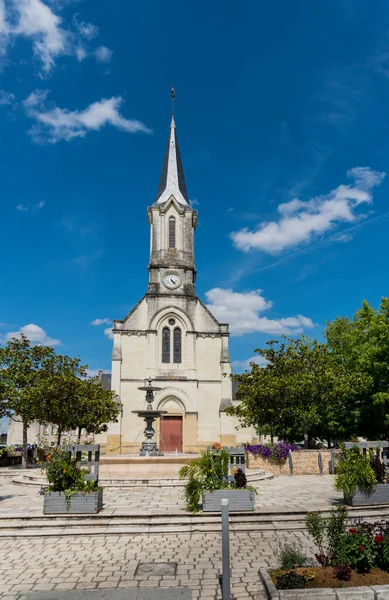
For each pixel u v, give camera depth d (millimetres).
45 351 31172
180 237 41000
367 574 7434
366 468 13109
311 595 6672
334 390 26562
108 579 8328
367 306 33281
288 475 22734
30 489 18922
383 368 29156
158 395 35688
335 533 8195
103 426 32469
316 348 29891
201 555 9633
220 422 35812
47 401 28953
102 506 13008
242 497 12430
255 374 28906
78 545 10500
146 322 37594
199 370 37094
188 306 38219
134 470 19141
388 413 29922
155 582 8141
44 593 7660
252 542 10484
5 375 28594
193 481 12484
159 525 11711
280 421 28672
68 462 12945
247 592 7574
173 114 50250
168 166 46594
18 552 10023
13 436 55125
